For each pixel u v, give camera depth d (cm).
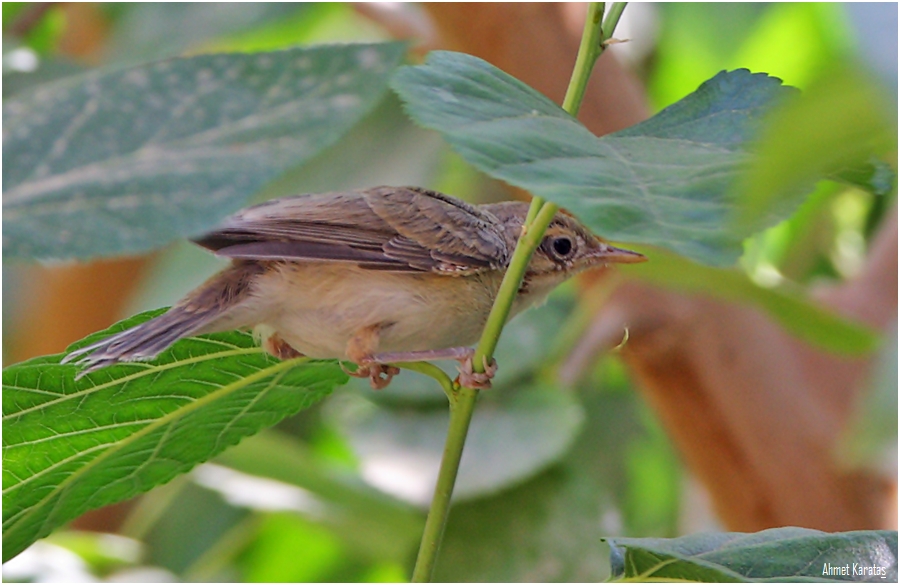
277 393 267
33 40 282
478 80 261
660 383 279
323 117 222
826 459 278
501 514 275
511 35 277
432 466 276
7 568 272
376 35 286
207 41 278
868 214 285
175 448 267
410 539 276
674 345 278
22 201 221
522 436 276
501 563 275
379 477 275
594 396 282
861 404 163
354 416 277
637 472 284
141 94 235
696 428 279
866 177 261
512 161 246
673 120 262
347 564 282
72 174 227
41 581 272
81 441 265
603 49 262
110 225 217
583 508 275
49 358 264
